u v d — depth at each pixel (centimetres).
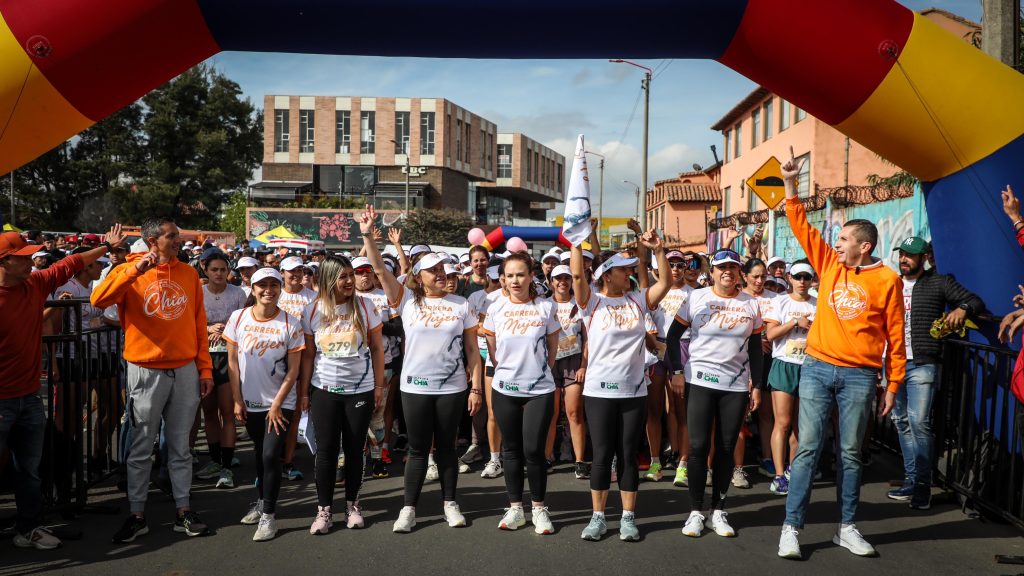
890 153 621
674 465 740
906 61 569
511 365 535
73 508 569
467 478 691
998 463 560
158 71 579
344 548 500
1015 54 726
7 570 460
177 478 534
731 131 3241
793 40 567
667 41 583
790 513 491
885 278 492
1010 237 589
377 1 554
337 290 534
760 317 549
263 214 5234
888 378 502
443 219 5106
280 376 541
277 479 522
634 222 586
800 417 507
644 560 479
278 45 588
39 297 506
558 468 731
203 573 456
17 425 499
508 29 570
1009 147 580
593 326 527
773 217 1013
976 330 618
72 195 5309
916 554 492
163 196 5200
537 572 459
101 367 644
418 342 536
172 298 529
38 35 527
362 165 7194
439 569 462
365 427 541
